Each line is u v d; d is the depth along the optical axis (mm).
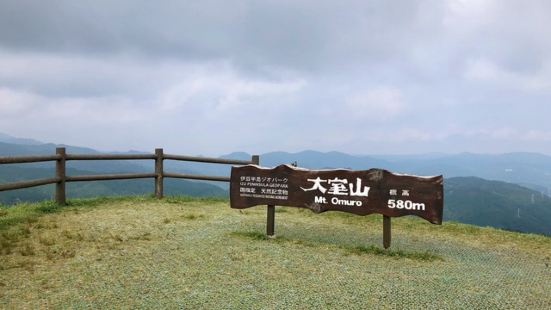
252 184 7641
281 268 5527
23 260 5551
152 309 4051
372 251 6652
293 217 9789
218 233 7488
